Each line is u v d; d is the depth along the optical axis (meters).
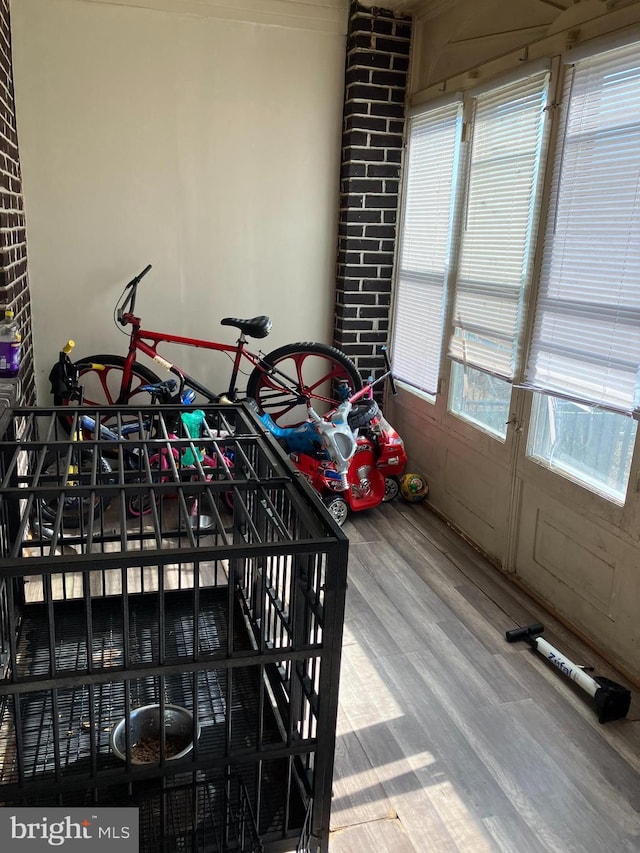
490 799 1.67
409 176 3.43
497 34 2.68
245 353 3.37
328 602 1.19
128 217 3.30
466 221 2.92
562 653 2.24
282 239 3.54
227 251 3.48
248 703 1.62
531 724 1.93
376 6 3.23
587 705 2.01
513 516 2.70
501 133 2.65
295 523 1.41
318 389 3.78
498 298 2.71
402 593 2.61
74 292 3.32
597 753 1.83
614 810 1.65
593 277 2.19
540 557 2.56
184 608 1.96
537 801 1.67
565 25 2.28
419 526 3.21
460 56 2.94
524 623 2.43
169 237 3.38
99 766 1.41
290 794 1.45
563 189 2.31
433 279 3.22
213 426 3.10
